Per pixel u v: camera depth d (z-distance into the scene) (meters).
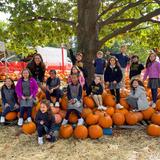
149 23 6.32
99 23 4.98
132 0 5.74
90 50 4.82
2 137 3.32
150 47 6.64
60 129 3.31
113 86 4.08
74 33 6.35
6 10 5.20
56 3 5.95
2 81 9.16
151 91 4.32
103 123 3.42
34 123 3.47
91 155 2.84
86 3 4.85
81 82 3.95
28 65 4.16
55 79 3.90
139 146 3.08
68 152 2.92
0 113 3.86
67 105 3.68
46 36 6.43
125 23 6.38
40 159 2.77
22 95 3.63
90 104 3.81
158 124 3.59
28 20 5.39
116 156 2.82
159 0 5.14
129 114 3.64
